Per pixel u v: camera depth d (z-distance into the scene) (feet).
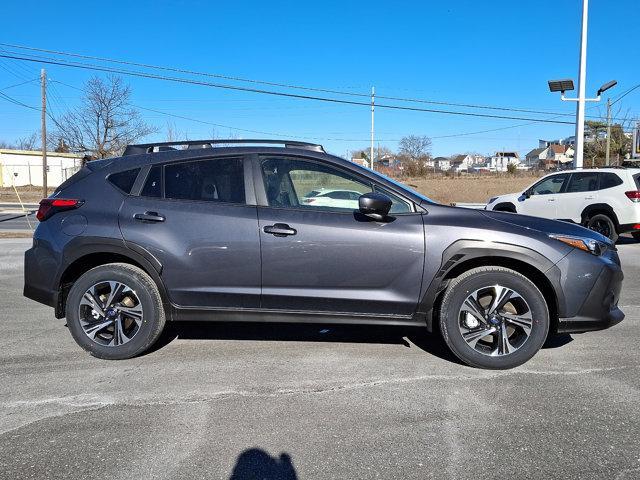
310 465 9.27
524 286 13.12
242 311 14.03
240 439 10.12
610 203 36.50
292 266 13.70
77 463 9.30
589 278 13.26
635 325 17.57
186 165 14.48
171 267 13.87
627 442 9.95
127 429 10.50
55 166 165.89
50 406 11.50
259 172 14.28
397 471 9.07
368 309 13.78
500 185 154.51
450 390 12.29
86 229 14.05
